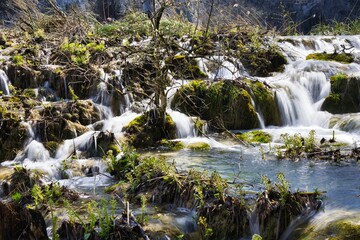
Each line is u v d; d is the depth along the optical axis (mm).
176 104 9023
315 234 4348
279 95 9477
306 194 4926
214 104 9000
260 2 24562
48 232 4645
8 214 4145
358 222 4320
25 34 12766
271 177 5957
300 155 6926
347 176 5875
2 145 7461
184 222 4836
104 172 6586
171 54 8227
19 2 16281
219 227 4699
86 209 5113
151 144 7910
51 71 9617
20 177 6164
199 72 10008
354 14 22891
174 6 8812
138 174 5715
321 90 10000
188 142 7910
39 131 7715
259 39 11898
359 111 9539
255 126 9047
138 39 11969
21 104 8477
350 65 10852
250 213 4711
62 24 13914
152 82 8344
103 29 13156
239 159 6926
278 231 4621
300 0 24547
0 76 9438
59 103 8570
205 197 5047
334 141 7703
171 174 5473
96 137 7441
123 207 5172
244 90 9156
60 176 6512
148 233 4500
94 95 9352
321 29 16766
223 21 14883
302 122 9555
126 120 8398
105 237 4348
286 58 11336
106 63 10000
